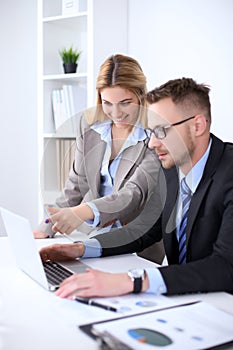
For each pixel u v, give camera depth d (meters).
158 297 1.25
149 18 3.12
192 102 1.49
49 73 3.21
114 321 1.06
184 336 0.98
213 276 1.30
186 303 1.19
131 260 1.65
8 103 3.75
